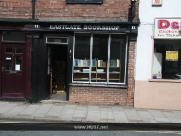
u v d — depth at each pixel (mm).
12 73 9023
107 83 8883
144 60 8578
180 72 8695
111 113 7816
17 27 8742
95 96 8828
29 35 8805
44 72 8977
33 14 8719
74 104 8836
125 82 8812
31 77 8867
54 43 8922
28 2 8758
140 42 8555
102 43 8922
